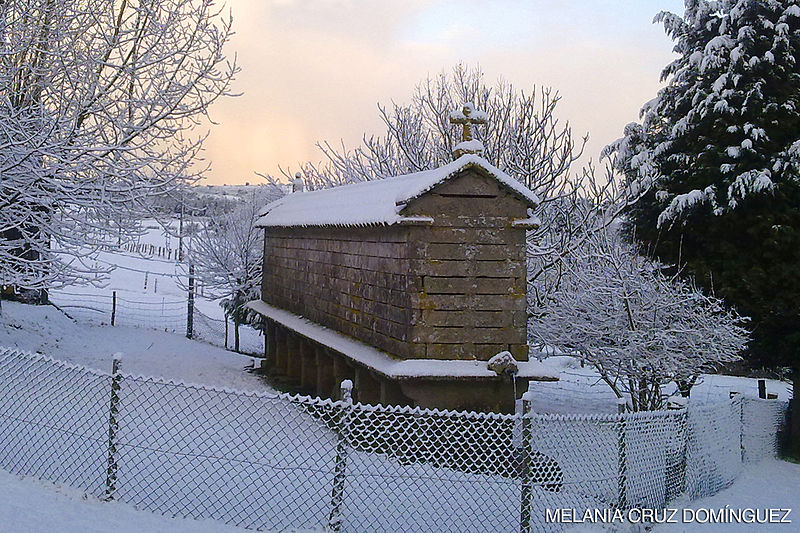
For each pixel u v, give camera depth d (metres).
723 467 10.51
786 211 14.50
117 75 13.62
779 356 14.69
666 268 15.23
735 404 11.34
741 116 15.41
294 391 14.69
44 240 13.46
